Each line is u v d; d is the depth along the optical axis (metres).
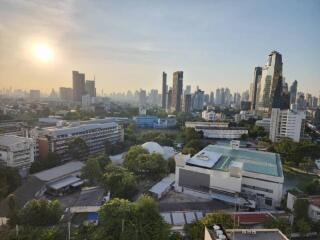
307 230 65.06
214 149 125.50
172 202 87.69
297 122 189.75
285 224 65.38
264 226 67.25
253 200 85.81
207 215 63.69
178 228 67.81
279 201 87.75
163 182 102.12
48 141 122.25
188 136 189.00
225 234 38.66
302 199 72.94
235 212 75.50
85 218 71.25
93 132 150.38
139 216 56.34
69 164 112.75
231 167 89.00
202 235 57.22
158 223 56.53
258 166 98.25
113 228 54.81
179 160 97.44
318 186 93.25
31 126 189.25
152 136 183.12
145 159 108.88
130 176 88.75
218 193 91.06
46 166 109.69
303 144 149.38
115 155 141.25
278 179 87.31
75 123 170.25
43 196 88.12
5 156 100.44
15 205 70.56
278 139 187.88
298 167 139.88
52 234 54.66
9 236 53.84
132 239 51.47
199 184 94.19
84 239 57.59
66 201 84.19
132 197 86.75
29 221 60.50
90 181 99.88
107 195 85.12
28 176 100.88
